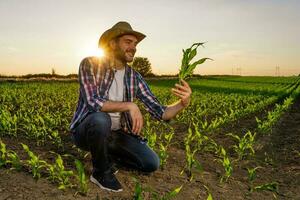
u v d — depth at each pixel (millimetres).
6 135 6551
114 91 4031
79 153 5453
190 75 4039
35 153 5277
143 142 4383
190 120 10445
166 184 4457
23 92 20094
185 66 3930
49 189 3885
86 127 3844
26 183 3986
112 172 4027
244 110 12430
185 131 8680
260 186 4543
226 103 15820
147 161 4352
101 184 3979
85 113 3887
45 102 14172
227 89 34188
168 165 5297
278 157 6676
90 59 3914
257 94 24969
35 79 42625
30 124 6512
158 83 50812
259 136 8688
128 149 4336
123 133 4316
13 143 5906
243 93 27047
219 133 8750
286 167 5969
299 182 5199
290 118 13141
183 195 4160
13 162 4297
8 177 4109
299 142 8023
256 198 4422
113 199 3793
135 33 3820
